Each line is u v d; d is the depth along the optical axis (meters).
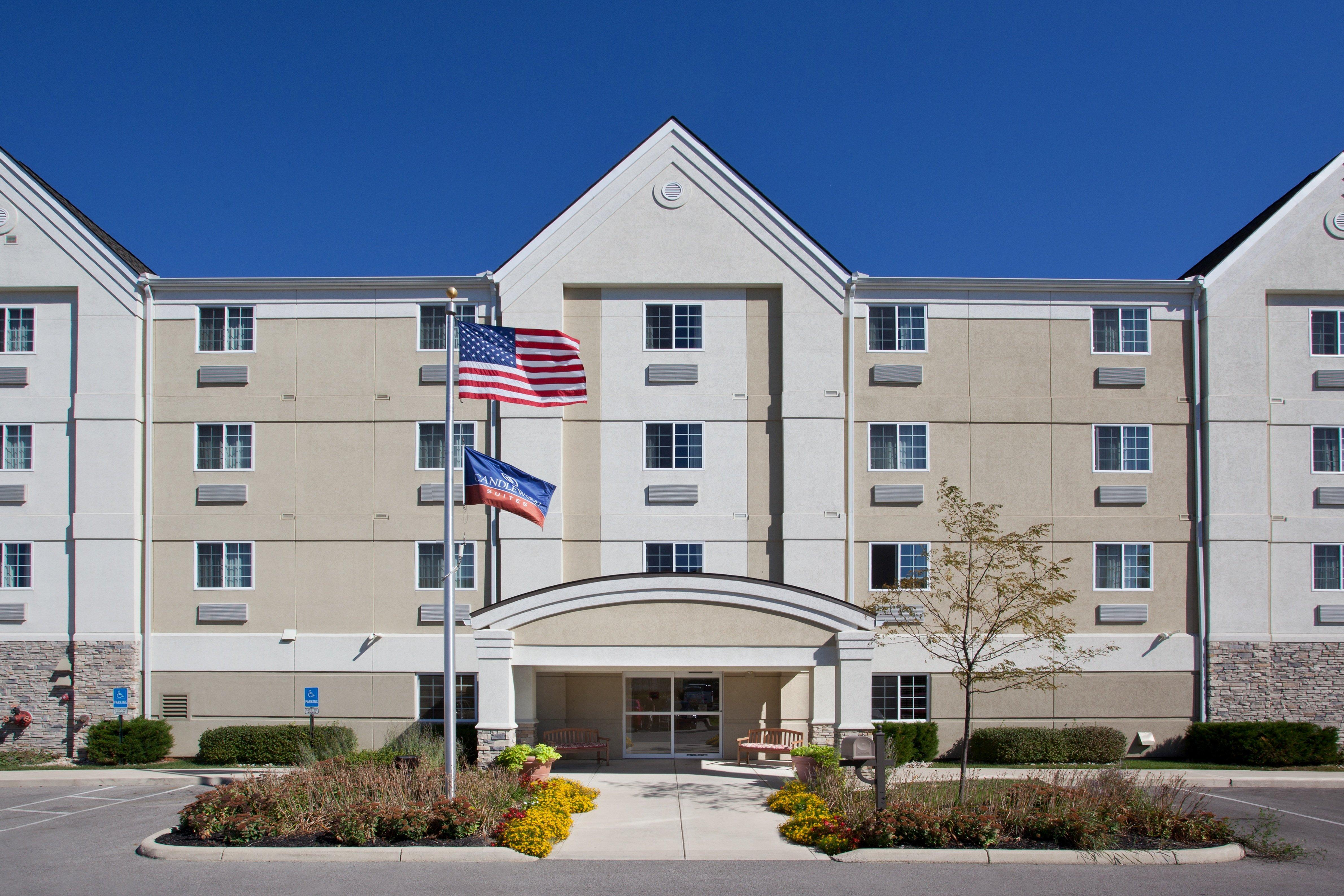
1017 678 23.61
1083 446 24.48
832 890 12.55
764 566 23.94
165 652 24.00
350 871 13.41
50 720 23.80
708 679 23.41
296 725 23.42
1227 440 24.31
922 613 23.41
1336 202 24.69
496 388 18.00
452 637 16.17
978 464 24.38
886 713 23.64
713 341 24.47
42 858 14.23
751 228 24.47
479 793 15.98
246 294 24.91
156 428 24.59
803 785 18.20
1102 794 15.82
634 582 20.83
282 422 24.59
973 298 24.78
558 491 23.83
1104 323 24.89
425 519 24.23
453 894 12.31
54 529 24.17
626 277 24.27
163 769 22.14
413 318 24.80
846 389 24.31
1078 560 24.17
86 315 24.53
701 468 24.16
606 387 24.30
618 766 21.97
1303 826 16.50
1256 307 24.53
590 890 12.54
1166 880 13.02
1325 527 24.22
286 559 24.28
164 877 13.09
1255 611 24.00
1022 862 13.83
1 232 24.59
